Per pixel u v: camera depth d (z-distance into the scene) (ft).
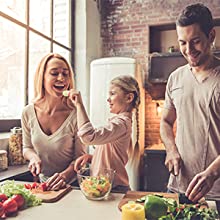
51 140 5.59
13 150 7.89
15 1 9.02
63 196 4.53
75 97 4.69
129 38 13.56
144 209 3.33
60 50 11.98
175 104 5.20
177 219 3.23
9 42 8.80
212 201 4.29
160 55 11.84
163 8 13.01
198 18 4.27
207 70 4.74
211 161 4.75
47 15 11.05
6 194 3.98
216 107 4.66
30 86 9.90
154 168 11.23
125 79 5.15
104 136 4.50
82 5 12.81
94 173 4.82
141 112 11.87
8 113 8.95
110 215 3.70
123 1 13.66
